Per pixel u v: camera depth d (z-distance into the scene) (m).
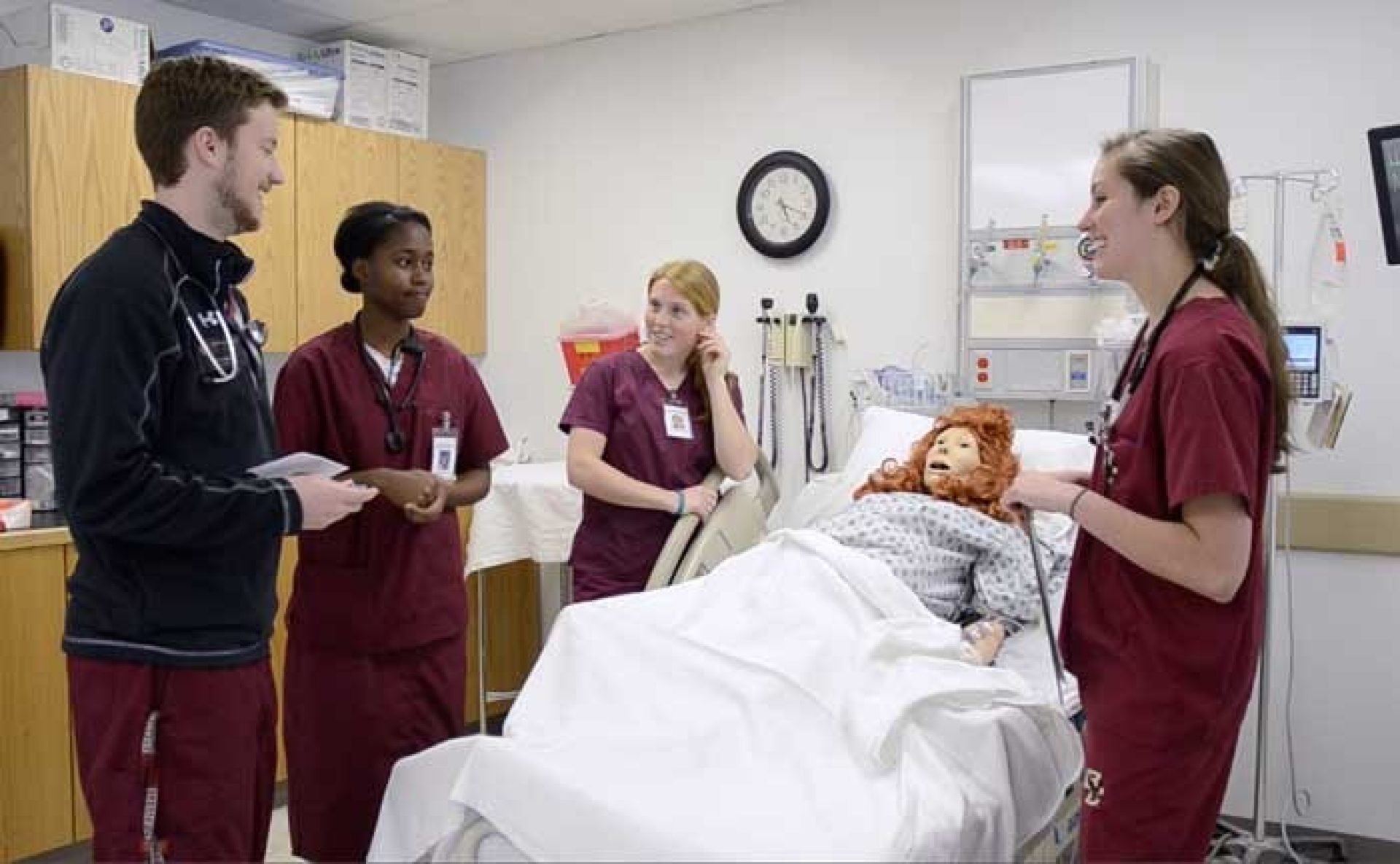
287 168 3.52
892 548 2.33
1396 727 2.83
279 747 3.32
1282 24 2.87
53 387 1.53
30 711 2.79
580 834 1.44
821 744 1.63
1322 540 2.86
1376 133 2.68
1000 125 3.14
